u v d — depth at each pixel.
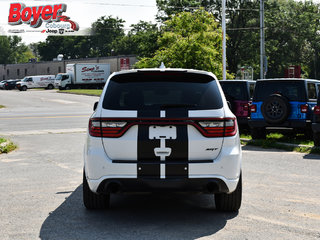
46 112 25.33
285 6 57.50
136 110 4.80
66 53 130.25
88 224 4.93
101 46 122.50
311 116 11.92
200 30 28.67
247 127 14.32
